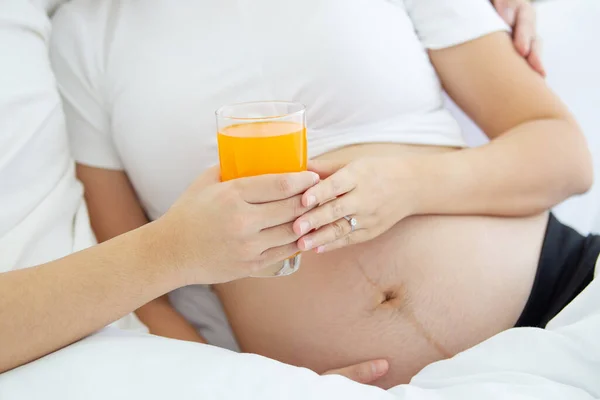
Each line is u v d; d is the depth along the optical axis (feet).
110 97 3.42
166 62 3.32
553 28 4.98
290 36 3.33
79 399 1.96
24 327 2.14
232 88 3.31
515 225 3.38
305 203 2.27
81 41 3.43
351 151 3.43
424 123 3.64
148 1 3.43
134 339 2.28
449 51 3.70
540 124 3.43
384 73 3.43
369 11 3.46
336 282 3.17
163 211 3.60
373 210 2.77
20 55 2.96
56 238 3.01
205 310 3.81
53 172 3.06
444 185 3.07
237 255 2.30
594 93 4.71
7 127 2.78
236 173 2.38
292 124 2.35
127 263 2.29
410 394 2.23
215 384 2.05
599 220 4.55
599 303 2.60
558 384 2.27
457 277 3.17
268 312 3.32
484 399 2.14
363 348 3.21
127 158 3.43
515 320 3.26
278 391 2.06
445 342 3.21
